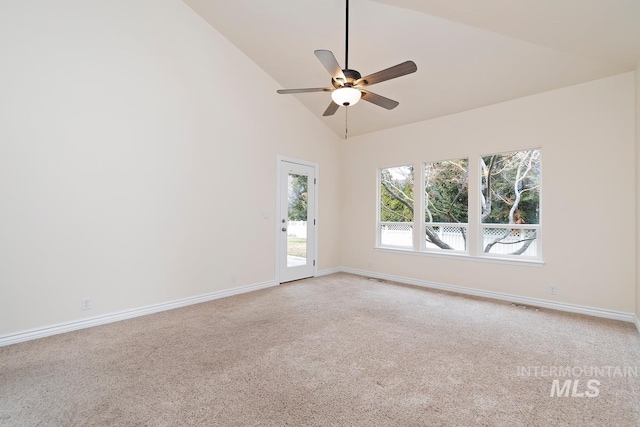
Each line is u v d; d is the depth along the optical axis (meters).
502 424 1.53
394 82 3.89
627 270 3.06
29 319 2.57
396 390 1.83
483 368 2.10
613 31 2.34
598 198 3.21
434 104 4.17
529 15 2.31
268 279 4.48
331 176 5.56
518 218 3.83
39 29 2.60
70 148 2.76
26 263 2.56
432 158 4.50
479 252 4.06
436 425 1.52
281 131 4.67
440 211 4.54
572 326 2.90
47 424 1.52
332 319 3.08
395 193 5.11
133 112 3.15
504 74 3.41
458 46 3.18
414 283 4.66
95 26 2.90
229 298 3.88
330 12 3.18
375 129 5.16
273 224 4.55
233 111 4.04
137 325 2.91
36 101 2.59
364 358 2.24
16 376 1.98
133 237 3.15
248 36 3.84
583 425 1.52
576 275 3.33
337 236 5.70
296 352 2.34
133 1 3.15
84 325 2.83
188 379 1.94
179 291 3.50
